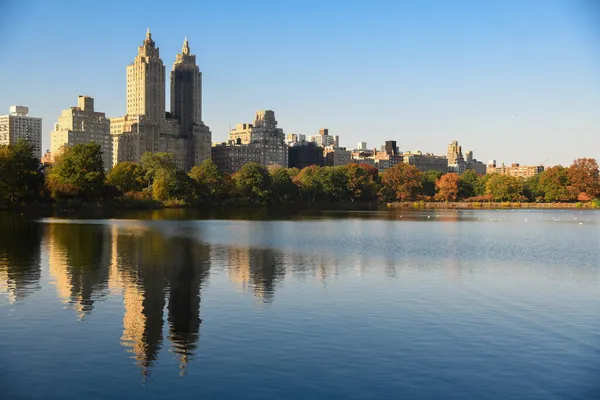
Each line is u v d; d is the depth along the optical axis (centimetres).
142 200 19862
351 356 2967
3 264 5744
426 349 3095
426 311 3931
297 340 3222
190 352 2997
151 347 3070
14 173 15300
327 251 7325
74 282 4788
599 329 3516
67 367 2773
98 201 18538
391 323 3603
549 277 5391
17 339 3188
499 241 9138
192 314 3766
